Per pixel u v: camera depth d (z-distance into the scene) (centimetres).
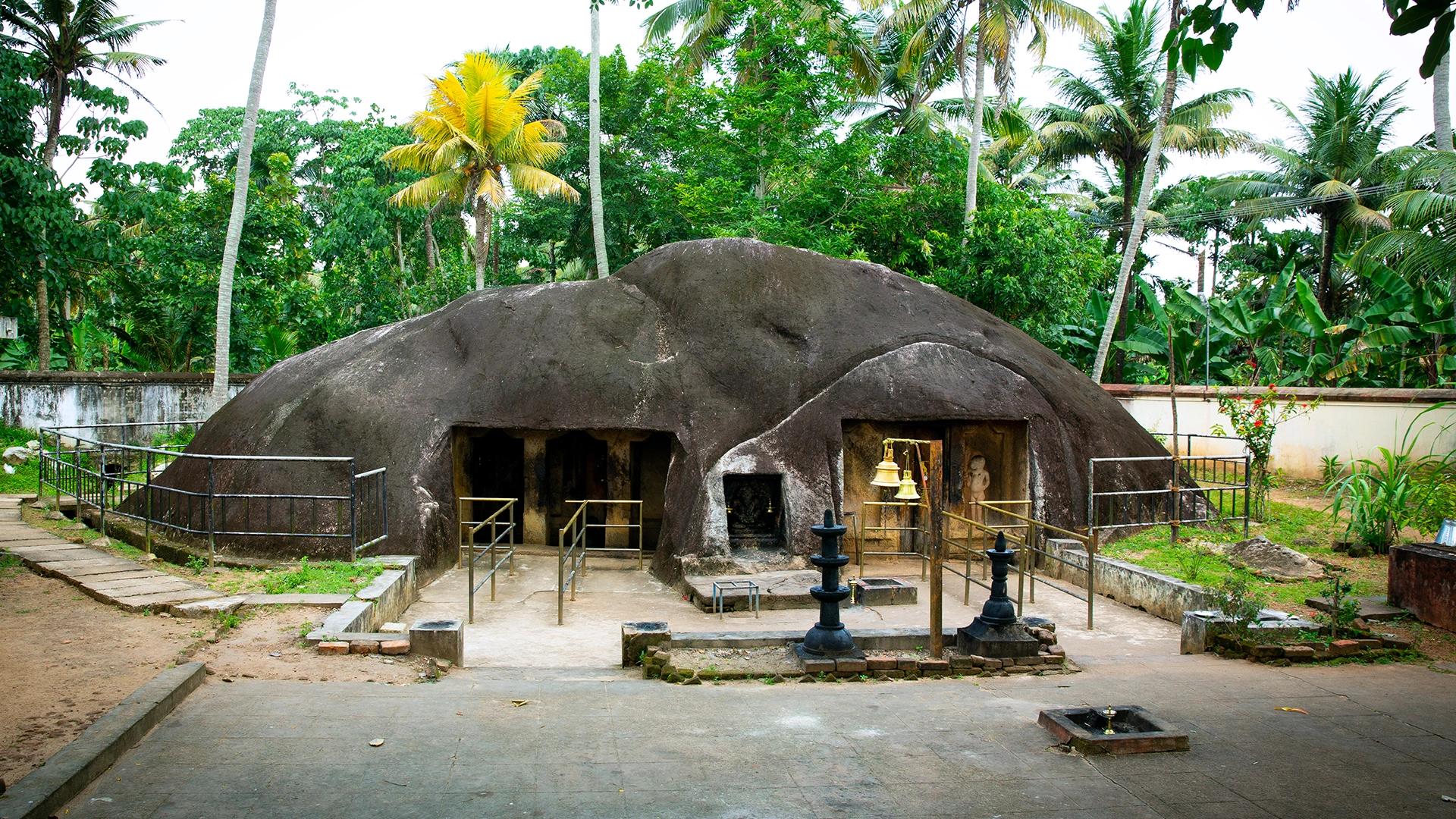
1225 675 650
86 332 2512
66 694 527
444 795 412
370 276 2928
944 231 2183
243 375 2188
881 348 1216
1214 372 2145
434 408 1197
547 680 636
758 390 1180
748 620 927
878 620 917
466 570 1154
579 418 1174
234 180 2644
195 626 713
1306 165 2606
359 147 3095
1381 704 571
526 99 3019
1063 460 1195
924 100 2878
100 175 2156
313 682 588
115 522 1108
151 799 400
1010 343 1305
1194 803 416
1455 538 859
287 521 1061
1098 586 1050
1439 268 1516
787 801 412
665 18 2686
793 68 2302
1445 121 1599
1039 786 432
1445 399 1395
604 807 403
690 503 1111
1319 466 1577
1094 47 2564
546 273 3728
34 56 2136
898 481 688
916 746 484
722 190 2109
